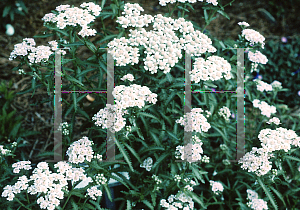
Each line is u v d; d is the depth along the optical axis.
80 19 3.21
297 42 6.49
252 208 3.39
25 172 3.48
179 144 3.28
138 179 3.50
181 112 3.89
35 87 3.24
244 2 7.77
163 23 3.44
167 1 3.60
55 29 3.31
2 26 6.55
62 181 2.96
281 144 3.21
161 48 3.27
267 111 3.76
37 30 6.65
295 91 5.86
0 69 5.82
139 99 3.01
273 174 3.23
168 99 3.29
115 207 3.80
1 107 5.10
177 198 3.24
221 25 7.18
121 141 3.21
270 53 6.27
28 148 4.88
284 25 7.28
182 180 3.19
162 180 3.46
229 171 4.02
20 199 3.10
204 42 3.38
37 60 3.11
